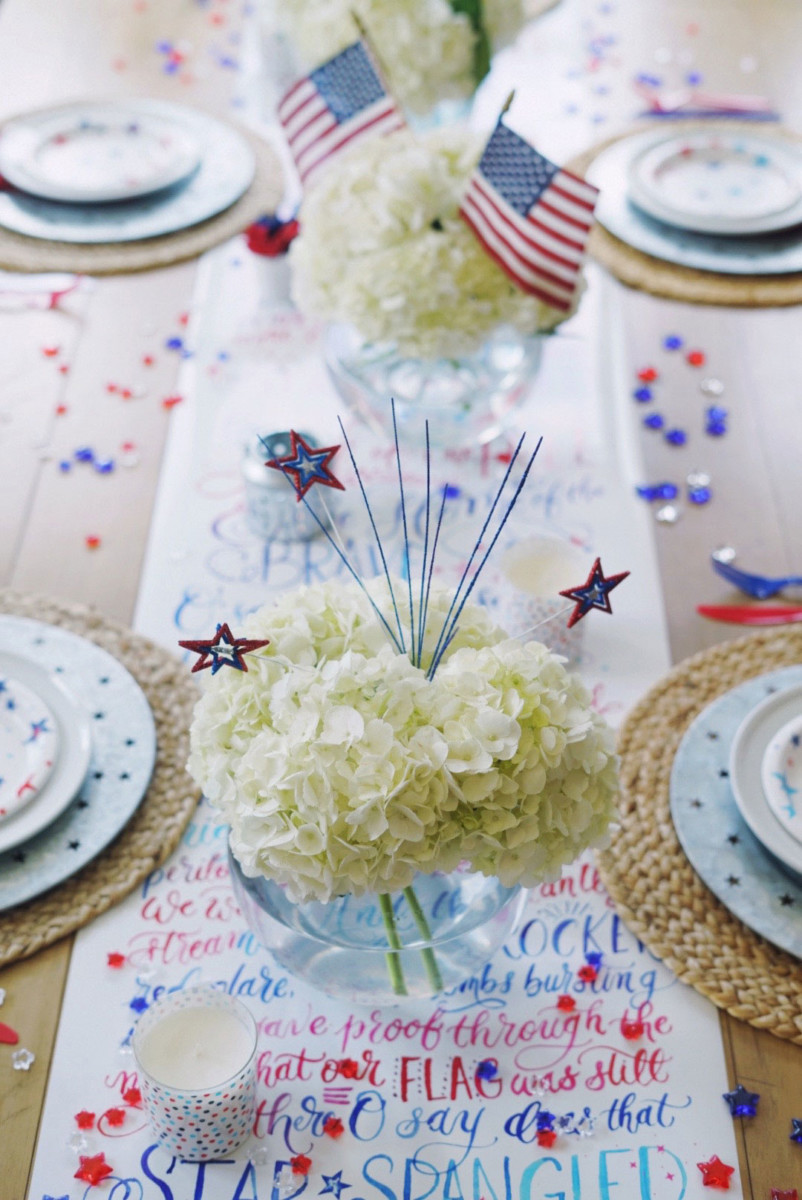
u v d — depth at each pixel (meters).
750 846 1.08
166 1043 0.90
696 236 1.78
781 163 1.88
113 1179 0.88
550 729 0.82
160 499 1.48
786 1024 0.97
